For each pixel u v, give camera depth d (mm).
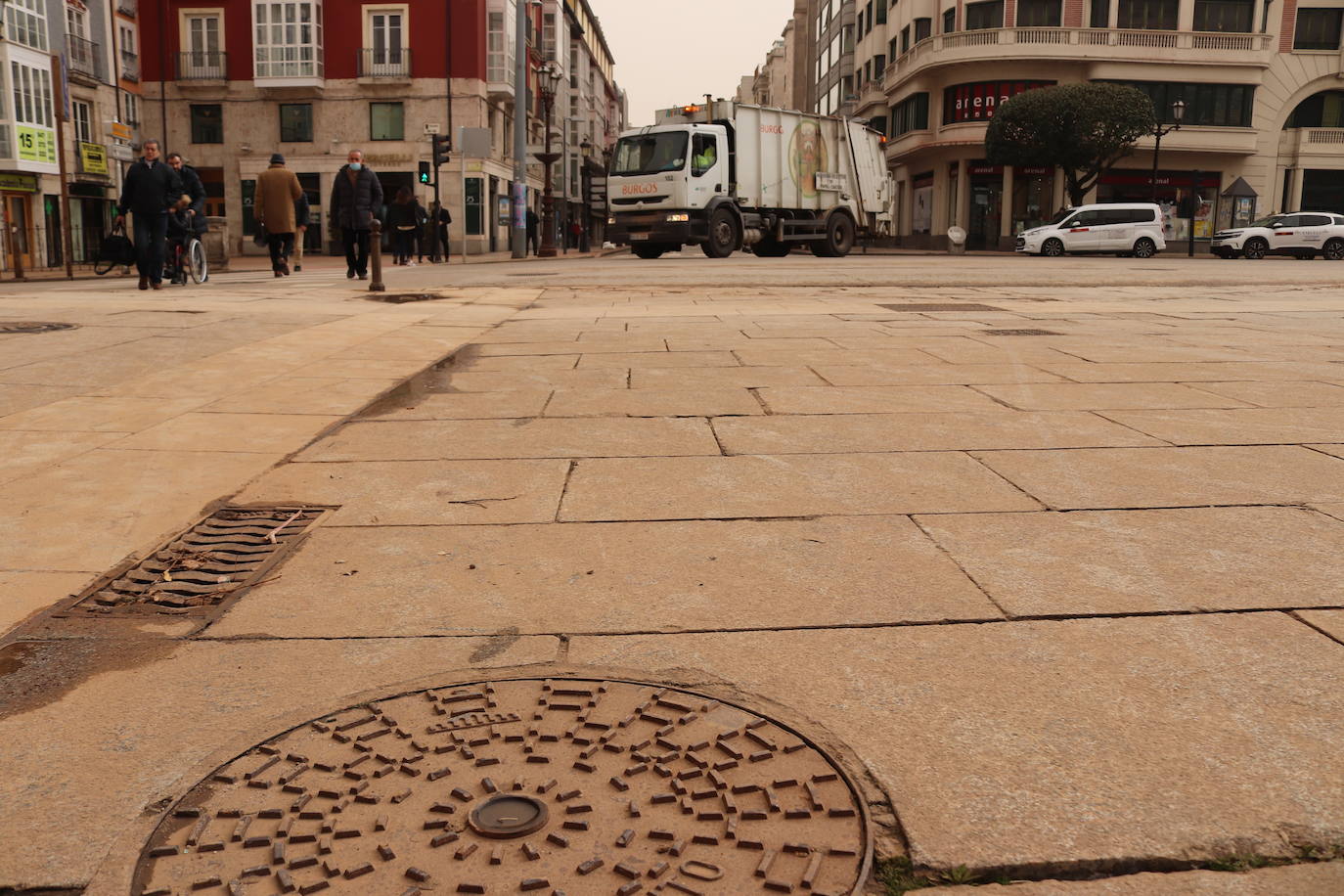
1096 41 45344
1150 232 36500
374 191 16344
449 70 41438
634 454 4211
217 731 2029
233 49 41594
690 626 2512
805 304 11266
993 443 4355
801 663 2297
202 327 8562
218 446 4379
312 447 4375
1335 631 2449
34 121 32156
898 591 2725
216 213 42812
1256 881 1562
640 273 17734
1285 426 4699
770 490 3672
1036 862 1597
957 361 6641
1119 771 1851
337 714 2088
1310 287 15938
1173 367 6426
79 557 3062
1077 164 43844
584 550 3074
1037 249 37188
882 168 29391
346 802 1755
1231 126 47031
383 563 2982
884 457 4137
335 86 41719
